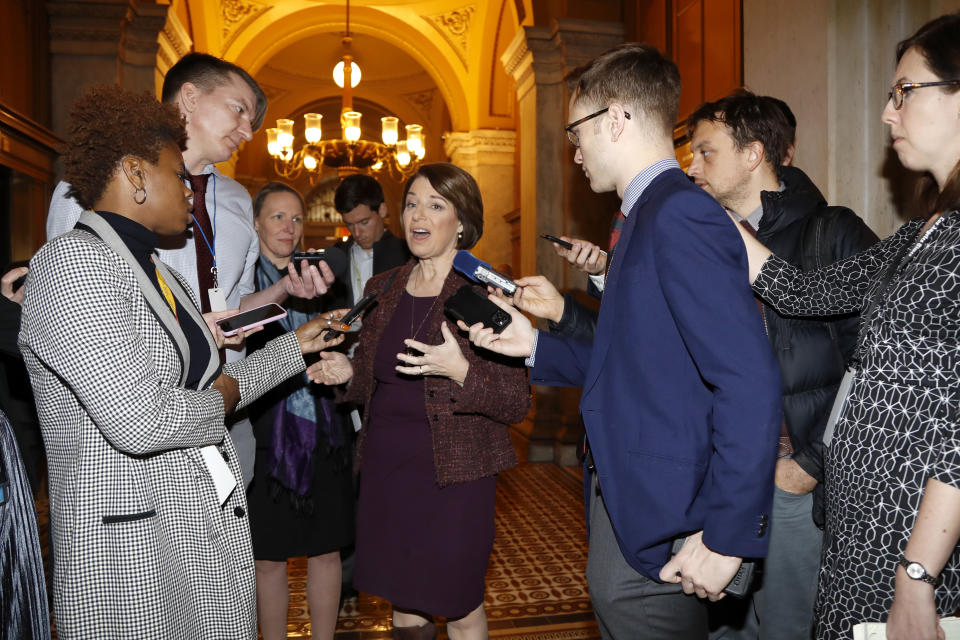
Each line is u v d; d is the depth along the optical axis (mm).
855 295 1650
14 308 1765
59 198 1862
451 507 2146
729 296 1294
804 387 1851
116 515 1408
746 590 1364
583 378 1815
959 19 1353
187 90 2086
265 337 2682
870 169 3191
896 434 1339
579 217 6527
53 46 5859
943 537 1205
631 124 1523
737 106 2029
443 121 14664
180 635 1483
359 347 2404
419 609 2109
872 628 1273
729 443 1265
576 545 4301
